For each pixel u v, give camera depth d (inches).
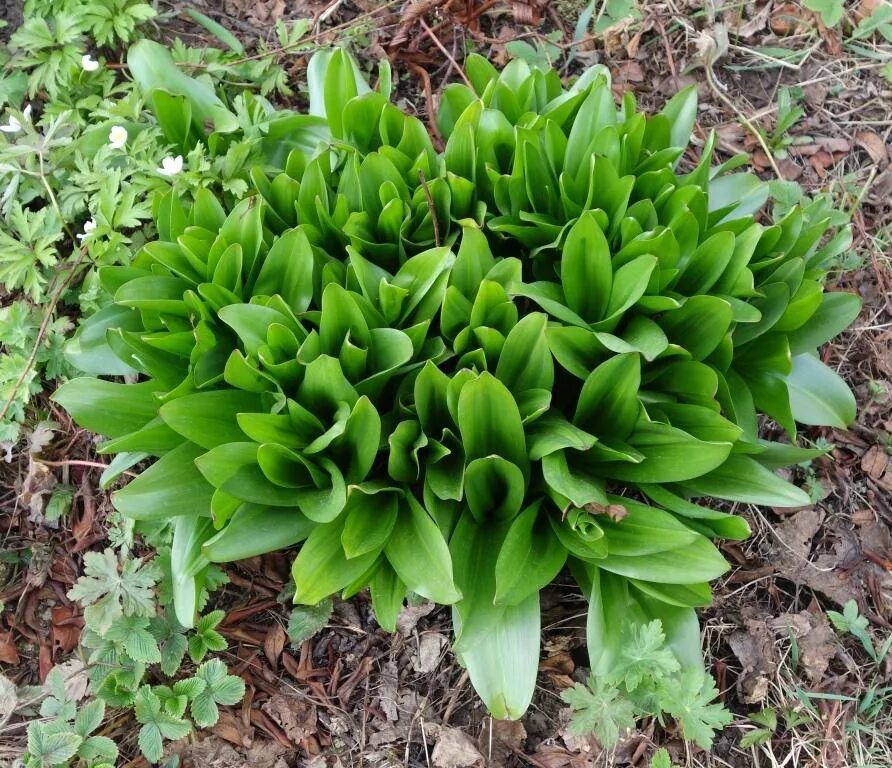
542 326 17.3
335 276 19.0
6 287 21.9
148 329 18.6
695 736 17.1
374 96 20.7
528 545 17.2
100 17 24.0
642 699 17.9
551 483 16.2
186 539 17.7
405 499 17.8
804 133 27.8
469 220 18.9
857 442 23.2
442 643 19.9
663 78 28.2
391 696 19.5
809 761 19.1
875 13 28.5
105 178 21.4
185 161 22.6
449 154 20.1
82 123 23.4
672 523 16.8
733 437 17.4
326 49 26.0
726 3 29.2
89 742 17.4
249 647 19.8
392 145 21.3
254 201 19.2
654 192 19.9
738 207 21.7
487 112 19.9
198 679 18.2
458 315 18.0
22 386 20.5
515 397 17.9
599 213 18.6
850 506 22.4
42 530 21.0
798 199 24.2
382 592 17.3
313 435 17.5
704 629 20.6
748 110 28.0
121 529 19.9
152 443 17.5
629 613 18.2
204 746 18.7
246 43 27.4
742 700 19.8
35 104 25.6
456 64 26.0
